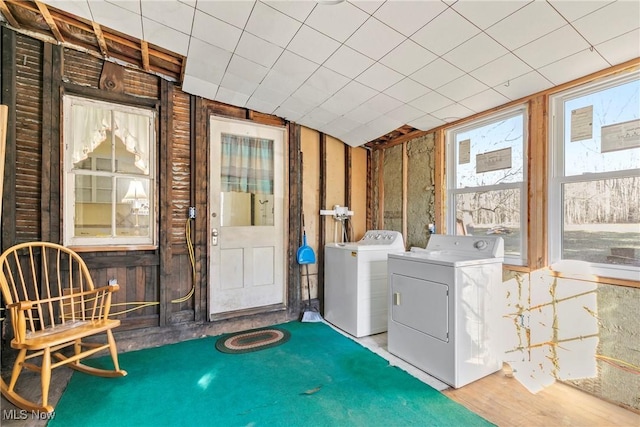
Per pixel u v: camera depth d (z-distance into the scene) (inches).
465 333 83.9
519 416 69.9
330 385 82.2
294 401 74.9
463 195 115.5
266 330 123.3
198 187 117.9
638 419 68.9
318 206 146.9
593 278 78.5
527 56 76.0
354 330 117.7
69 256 96.9
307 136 144.6
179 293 115.4
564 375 83.4
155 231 110.5
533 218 91.6
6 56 89.4
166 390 79.0
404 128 131.0
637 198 73.5
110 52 103.5
